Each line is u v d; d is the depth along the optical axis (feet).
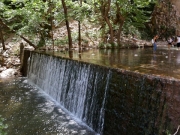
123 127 12.36
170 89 9.73
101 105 14.42
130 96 12.00
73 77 18.42
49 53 25.45
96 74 15.19
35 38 35.70
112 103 13.35
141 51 27.50
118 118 12.77
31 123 15.93
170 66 15.06
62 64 20.63
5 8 31.63
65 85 19.76
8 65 31.68
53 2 32.22
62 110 18.75
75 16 32.60
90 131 14.85
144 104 11.06
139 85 11.43
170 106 9.70
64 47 33.42
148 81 10.90
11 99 21.22
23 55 31.58
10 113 17.74
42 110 18.62
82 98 16.84
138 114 11.39
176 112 9.40
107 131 13.67
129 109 12.03
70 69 19.02
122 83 12.65
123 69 12.92
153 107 10.54
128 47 34.76
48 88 23.34
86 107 16.19
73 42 35.32
